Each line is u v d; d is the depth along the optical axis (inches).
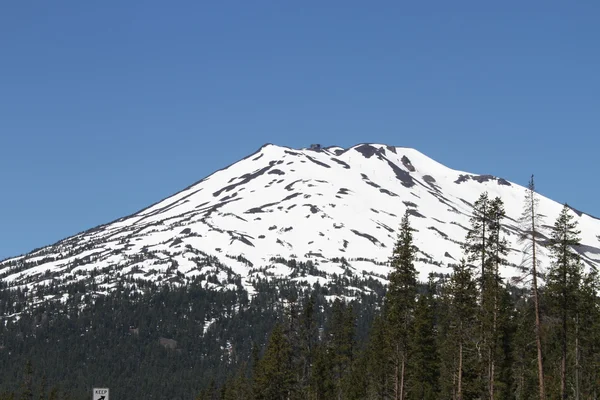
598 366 2962.6
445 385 3334.2
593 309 2659.9
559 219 2294.5
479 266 2711.6
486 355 2785.4
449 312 2861.7
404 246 2886.3
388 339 3021.7
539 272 2239.2
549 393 2970.0
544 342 2459.4
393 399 3565.5
